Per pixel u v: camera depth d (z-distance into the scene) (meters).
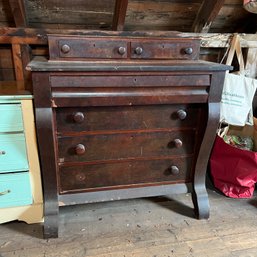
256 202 1.66
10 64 1.68
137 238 1.33
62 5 1.49
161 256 1.23
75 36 1.23
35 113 1.13
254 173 1.61
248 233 1.39
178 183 1.48
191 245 1.30
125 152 1.33
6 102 1.14
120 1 1.41
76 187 1.33
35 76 1.06
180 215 1.52
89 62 1.24
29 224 1.40
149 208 1.58
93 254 1.23
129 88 1.18
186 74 1.21
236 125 1.77
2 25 1.57
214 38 1.77
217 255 1.25
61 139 1.22
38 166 1.29
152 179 1.43
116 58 1.29
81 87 1.12
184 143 1.39
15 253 1.22
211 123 1.30
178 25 1.77
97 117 1.23
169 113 1.30
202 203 1.47
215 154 1.76
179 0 1.58
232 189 1.70
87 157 1.29
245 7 1.48
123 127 1.27
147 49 1.31
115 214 1.51
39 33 1.52
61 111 1.18
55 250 1.24
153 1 1.55
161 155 1.38
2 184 1.27
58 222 1.36
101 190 1.37
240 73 1.79
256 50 1.85
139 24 1.71
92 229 1.39
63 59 1.25
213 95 1.27
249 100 1.62
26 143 1.23
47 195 1.31
